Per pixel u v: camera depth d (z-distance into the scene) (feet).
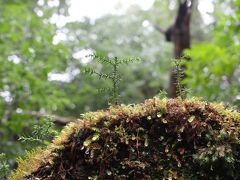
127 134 4.64
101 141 4.62
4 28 19.02
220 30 18.08
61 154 4.70
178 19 18.89
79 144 4.66
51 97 17.24
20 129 14.30
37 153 5.12
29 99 16.52
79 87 22.70
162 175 4.57
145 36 33.68
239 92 13.80
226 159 4.31
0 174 5.67
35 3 29.37
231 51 17.26
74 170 4.63
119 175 4.56
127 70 26.96
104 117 4.70
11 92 16.66
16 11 20.63
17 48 18.33
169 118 4.65
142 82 28.50
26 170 4.87
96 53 5.49
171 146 4.62
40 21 20.56
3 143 12.37
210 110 4.66
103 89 5.40
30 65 17.70
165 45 31.96
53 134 6.09
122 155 4.62
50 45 18.75
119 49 30.35
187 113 4.65
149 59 31.01
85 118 4.77
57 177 4.63
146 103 4.79
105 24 32.78
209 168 4.48
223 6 21.85
